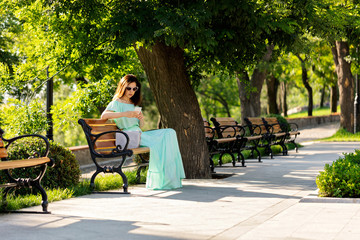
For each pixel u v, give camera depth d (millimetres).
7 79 12805
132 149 7195
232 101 48844
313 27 8695
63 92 39625
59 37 10742
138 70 12586
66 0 8750
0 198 5824
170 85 8891
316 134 31141
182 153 8961
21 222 4867
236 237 4145
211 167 9812
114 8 8398
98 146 7434
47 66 11719
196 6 7316
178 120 8930
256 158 13477
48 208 5754
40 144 7516
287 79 40938
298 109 66062
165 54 8805
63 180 7508
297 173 9625
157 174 7453
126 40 7402
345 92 27031
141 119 7836
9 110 11750
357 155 7445
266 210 5516
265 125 13859
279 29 8711
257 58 9398
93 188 7230
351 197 5992
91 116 36188
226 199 6391
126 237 4152
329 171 6180
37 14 11109
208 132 11094
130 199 6461
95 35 10055
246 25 7875
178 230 4445
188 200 6324
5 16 19578
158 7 7699
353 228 4387
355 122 26656
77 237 4164
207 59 9336
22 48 21328
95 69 12336
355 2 10992
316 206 5680
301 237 4082
